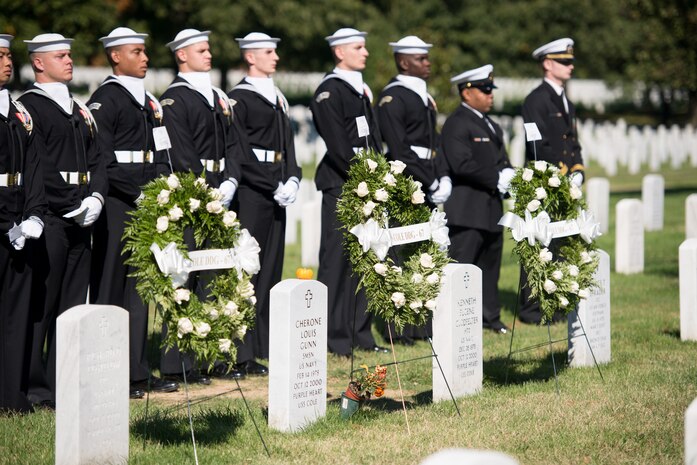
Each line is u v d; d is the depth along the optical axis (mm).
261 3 38000
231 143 11000
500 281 17188
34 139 9297
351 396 8969
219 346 7797
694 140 42188
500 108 57344
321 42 44812
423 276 9227
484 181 12930
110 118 10078
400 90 12250
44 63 9672
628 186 33219
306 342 8688
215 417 9023
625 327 13227
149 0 34500
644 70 49500
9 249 9172
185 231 8695
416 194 9258
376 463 7758
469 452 4113
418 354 11969
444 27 52469
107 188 9844
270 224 11516
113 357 7305
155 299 7695
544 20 54062
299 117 40781
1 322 9273
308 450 8062
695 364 11086
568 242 10445
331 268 11867
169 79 49688
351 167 9234
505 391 10031
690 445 4805
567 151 13711
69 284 9875
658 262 18969
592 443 8234
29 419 8859
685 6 33500
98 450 7234
